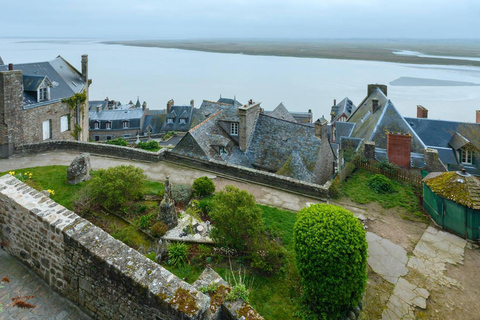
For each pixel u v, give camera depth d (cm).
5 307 709
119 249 683
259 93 12481
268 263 1103
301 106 10312
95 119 7550
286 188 1827
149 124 8094
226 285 714
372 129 2709
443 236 1397
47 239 749
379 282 1119
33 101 2764
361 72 17412
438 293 1077
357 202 1708
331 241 921
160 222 1273
